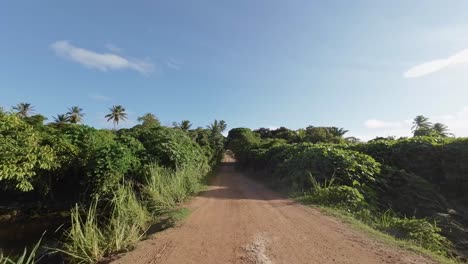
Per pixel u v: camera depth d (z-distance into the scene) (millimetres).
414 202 11312
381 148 15430
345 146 17609
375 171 12852
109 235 6672
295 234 6988
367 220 8773
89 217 7332
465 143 12406
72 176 13312
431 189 11734
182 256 5684
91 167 11078
